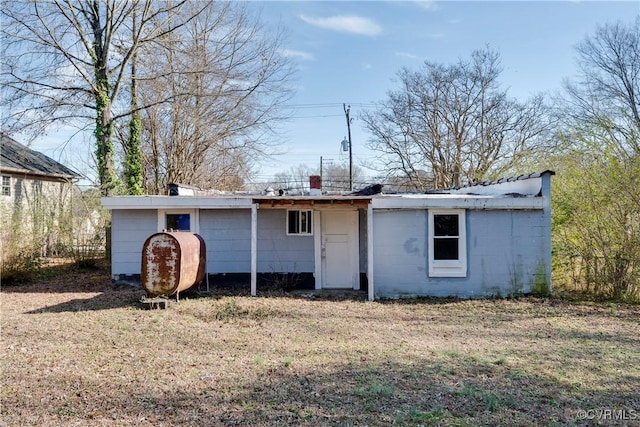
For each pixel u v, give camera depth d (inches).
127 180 797.9
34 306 375.9
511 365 218.7
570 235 452.4
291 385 190.4
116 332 284.2
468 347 254.2
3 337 272.2
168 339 268.1
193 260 400.2
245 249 470.6
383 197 425.7
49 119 706.8
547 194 422.0
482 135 1122.7
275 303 389.1
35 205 672.4
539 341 268.4
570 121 738.2
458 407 167.2
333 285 467.2
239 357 232.4
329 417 158.6
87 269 637.3
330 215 469.7
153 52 785.6
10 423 154.2
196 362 223.3
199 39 844.0
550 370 211.8
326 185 1535.4
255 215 428.1
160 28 753.6
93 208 684.1
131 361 225.0
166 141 925.2
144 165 938.7
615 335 283.4
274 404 170.2
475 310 368.2
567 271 460.4
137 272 472.4
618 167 420.5
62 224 661.3
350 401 172.9
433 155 1167.0
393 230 432.1
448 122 1157.1
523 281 424.2
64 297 419.2
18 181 837.8
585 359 230.2
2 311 354.3
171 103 852.6
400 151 1198.3
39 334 279.0
